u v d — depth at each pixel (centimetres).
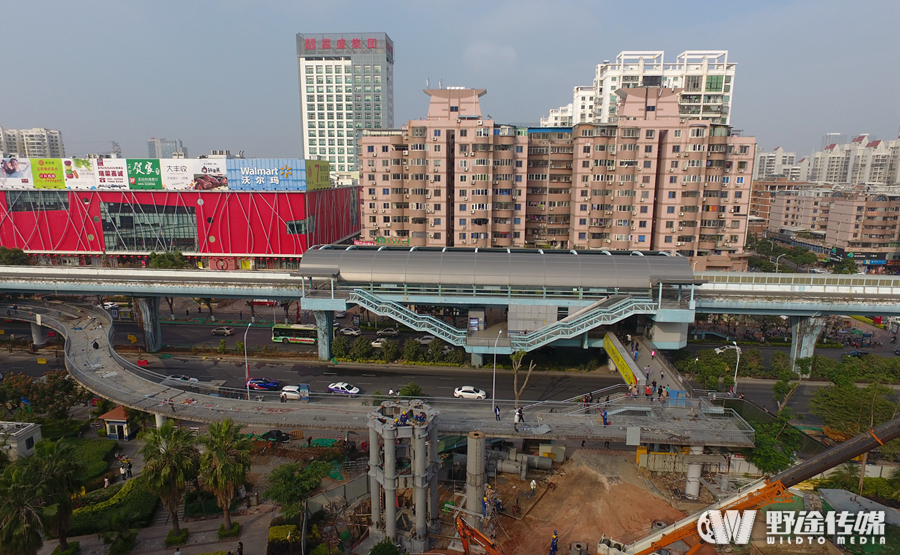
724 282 8156
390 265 7806
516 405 5641
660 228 10988
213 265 13450
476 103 11138
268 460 5378
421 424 4053
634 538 4266
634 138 10744
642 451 5131
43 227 13312
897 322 10494
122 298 11175
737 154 10956
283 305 11338
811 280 8025
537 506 4688
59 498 3769
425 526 4197
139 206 13188
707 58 15175
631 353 6975
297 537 4188
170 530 4412
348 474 5153
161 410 5456
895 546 4106
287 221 13038
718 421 5141
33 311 8700
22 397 5994
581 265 7675
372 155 11600
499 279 7625
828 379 7238
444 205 11425
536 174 11775
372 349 8219
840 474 5094
